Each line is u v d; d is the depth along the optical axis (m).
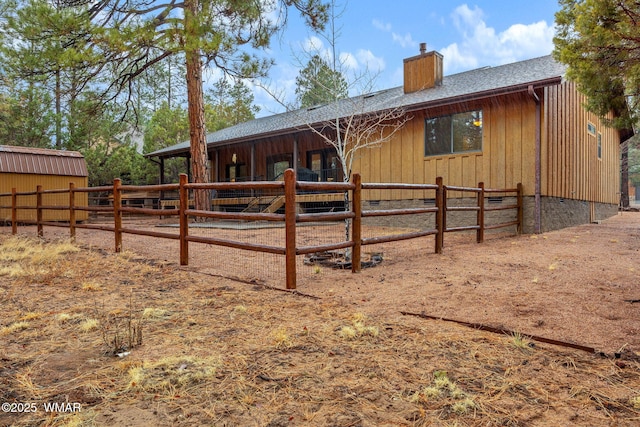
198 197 12.48
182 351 2.38
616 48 6.10
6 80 16.92
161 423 1.62
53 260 5.47
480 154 9.16
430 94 10.34
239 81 12.09
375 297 3.59
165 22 10.59
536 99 8.02
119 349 2.39
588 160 11.66
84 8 10.37
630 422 1.65
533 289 3.69
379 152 11.05
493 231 8.91
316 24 11.15
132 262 5.41
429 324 2.87
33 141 19.77
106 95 13.59
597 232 8.38
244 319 3.01
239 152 17.45
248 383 1.97
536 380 2.01
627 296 3.41
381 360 2.25
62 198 13.55
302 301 3.50
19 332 2.71
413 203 10.32
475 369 2.14
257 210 13.65
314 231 9.33
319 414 1.70
